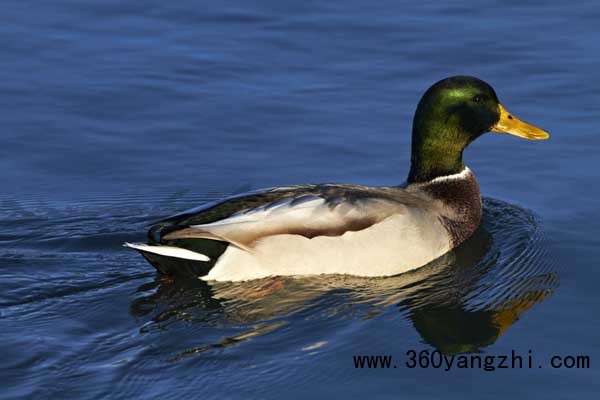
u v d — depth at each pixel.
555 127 17.94
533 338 12.65
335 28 21.02
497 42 20.44
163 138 17.89
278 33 20.86
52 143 17.72
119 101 18.81
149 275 14.06
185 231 13.40
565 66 19.62
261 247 13.72
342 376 11.84
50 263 14.40
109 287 13.75
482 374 11.91
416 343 12.55
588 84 19.06
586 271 14.27
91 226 15.51
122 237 15.20
